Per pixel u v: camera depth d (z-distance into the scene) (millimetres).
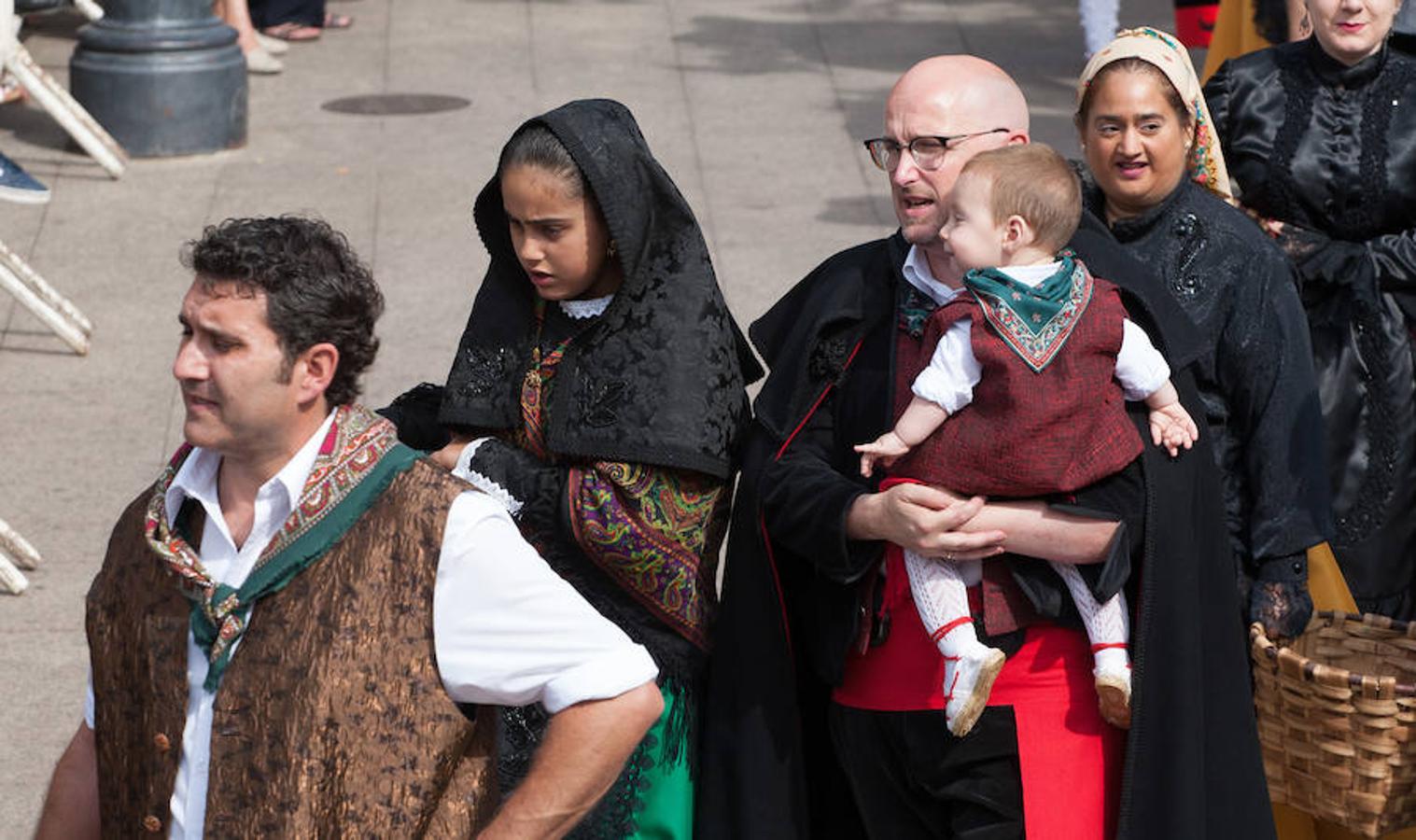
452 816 6672
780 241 23297
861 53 32219
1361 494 11820
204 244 6508
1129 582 8617
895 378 8758
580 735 6641
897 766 8836
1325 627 10516
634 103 29484
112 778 6848
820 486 8672
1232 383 9953
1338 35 11406
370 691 6484
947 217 8586
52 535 16016
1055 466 8164
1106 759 8570
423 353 19891
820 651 8898
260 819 6434
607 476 8805
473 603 6562
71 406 18766
